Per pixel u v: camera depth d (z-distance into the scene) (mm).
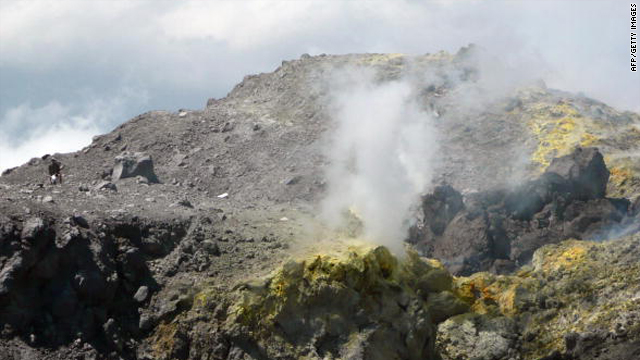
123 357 45719
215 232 51312
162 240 50250
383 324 48000
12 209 46312
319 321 47031
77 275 45781
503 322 51656
